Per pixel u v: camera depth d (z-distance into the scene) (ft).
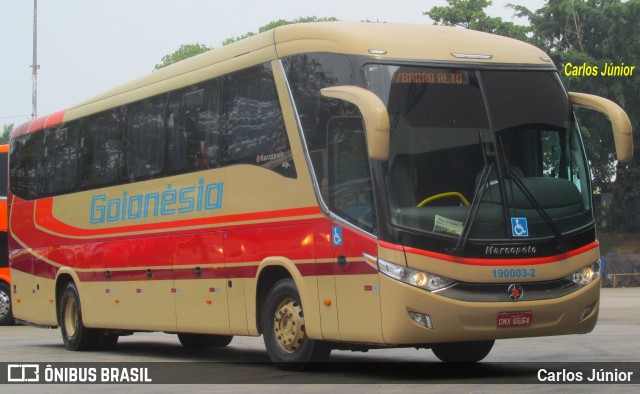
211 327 44.32
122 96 53.01
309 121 38.04
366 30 37.19
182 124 47.01
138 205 50.47
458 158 35.14
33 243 61.72
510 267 34.50
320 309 37.27
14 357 52.60
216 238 43.73
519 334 34.86
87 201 55.67
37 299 61.21
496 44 37.93
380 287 34.30
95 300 54.70
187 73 47.06
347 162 36.09
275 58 40.19
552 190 35.88
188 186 46.14
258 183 40.93
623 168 183.21
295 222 38.55
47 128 61.11
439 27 38.73
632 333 56.39
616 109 36.32
